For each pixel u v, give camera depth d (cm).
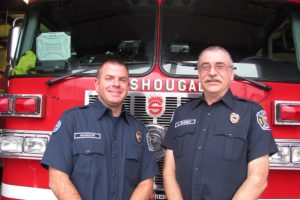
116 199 260
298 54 378
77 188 256
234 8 384
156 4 380
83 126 264
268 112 346
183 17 378
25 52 396
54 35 384
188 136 269
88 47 383
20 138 356
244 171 255
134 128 278
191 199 260
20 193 360
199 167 259
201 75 271
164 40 369
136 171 272
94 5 393
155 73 353
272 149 256
